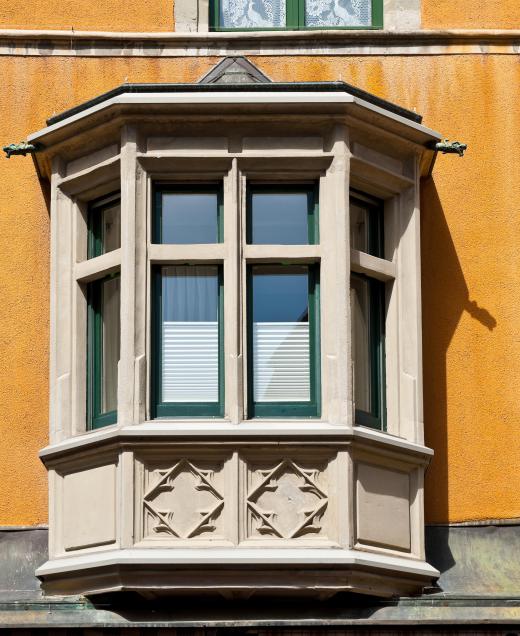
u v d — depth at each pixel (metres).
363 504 18.02
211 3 20.94
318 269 18.88
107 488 18.05
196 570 17.55
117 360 19.03
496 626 17.72
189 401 18.59
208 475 17.92
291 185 19.11
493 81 20.48
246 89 18.94
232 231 18.70
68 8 20.70
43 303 19.77
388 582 17.98
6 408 19.42
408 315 19.14
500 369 19.61
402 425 18.91
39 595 18.56
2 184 20.12
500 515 19.16
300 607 18.08
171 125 18.92
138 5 20.72
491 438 19.39
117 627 17.69
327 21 20.95
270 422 18.14
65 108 20.39
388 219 19.47
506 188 20.14
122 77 20.45
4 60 20.48
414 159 19.52
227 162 18.91
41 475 19.22
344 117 18.88
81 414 18.98
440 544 18.98
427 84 20.45
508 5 20.73
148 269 18.67
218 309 18.83
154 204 18.98
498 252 19.95
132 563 17.45
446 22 20.67
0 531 19.05
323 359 18.45
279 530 17.78
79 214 19.50
